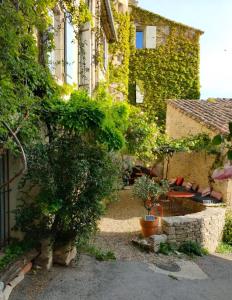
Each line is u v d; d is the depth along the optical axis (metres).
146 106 18.91
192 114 12.64
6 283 4.57
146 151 11.05
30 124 5.12
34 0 4.97
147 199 9.26
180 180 13.43
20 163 5.44
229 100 16.55
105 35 13.96
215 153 10.72
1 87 4.20
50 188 5.11
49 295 4.87
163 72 18.94
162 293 5.55
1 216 5.55
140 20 18.75
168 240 8.05
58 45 7.04
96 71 11.45
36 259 5.66
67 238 5.91
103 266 6.38
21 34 4.68
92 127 5.94
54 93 6.12
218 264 7.56
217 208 9.92
